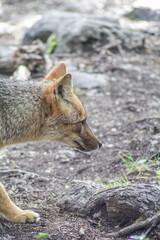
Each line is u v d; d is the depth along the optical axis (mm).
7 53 17531
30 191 8805
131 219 6855
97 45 19781
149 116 12984
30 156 11305
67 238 6715
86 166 10461
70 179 9766
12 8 31734
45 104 7535
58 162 10914
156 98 14969
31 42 20859
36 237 6699
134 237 6426
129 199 6840
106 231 6871
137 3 30656
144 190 6895
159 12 28016
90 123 13102
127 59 19016
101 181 9281
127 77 17094
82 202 7512
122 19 26875
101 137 12086
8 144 7703
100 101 14844
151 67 18297
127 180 8695
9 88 7609
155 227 6477
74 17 21094
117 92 15625
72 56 19125
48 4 32344
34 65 16312
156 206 6684
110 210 7016
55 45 19703
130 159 10047
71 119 7688
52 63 17969
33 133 7715
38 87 7703
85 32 19750
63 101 7492
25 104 7477
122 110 14023
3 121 7391
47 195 8641
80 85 15938
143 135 11328
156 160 9422
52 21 20750
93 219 7223
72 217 7426
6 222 7320
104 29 20375
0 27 26781
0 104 7422
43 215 7613
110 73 17469
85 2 32375
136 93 15492
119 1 32094
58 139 7984
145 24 25422
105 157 10773
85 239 6668
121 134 12023
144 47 20547
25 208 7949
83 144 8148
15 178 9461
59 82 7242
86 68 17719
